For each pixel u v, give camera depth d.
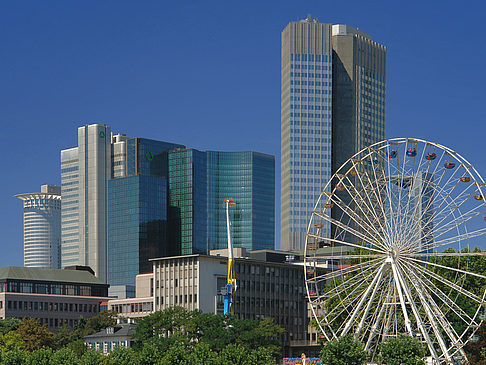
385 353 169.12
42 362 183.38
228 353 179.25
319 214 184.00
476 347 199.12
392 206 177.00
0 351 189.62
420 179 178.12
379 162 191.25
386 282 192.88
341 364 168.00
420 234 174.62
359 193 194.00
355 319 189.38
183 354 178.25
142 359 182.88
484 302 175.12
